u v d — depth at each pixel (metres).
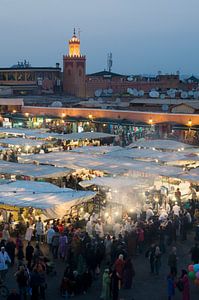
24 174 24.42
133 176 25.33
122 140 43.50
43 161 27.19
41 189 20.91
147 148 32.25
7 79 83.06
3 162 26.94
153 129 43.44
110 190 23.69
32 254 17.52
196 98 60.44
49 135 36.91
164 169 25.31
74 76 83.12
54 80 85.31
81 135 36.56
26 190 20.67
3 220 20.66
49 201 19.23
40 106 54.41
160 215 21.14
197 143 40.69
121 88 83.25
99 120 46.66
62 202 19.16
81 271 15.72
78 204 20.30
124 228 19.56
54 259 18.50
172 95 64.31
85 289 15.78
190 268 16.47
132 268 16.28
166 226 20.27
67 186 26.39
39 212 20.70
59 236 18.55
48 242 19.06
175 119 43.09
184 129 41.66
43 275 15.04
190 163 28.12
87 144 39.84
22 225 20.42
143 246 19.73
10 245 17.75
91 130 47.34
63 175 25.11
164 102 51.19
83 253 16.64
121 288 16.11
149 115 44.81
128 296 15.60
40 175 24.33
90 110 48.72
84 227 20.52
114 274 15.20
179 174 24.38
